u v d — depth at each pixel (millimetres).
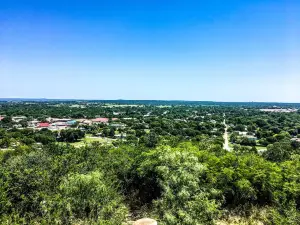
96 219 9773
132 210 12812
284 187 12703
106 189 10773
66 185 10430
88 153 17719
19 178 10594
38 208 9648
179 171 11281
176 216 10000
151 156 13828
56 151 20172
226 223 11680
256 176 13453
